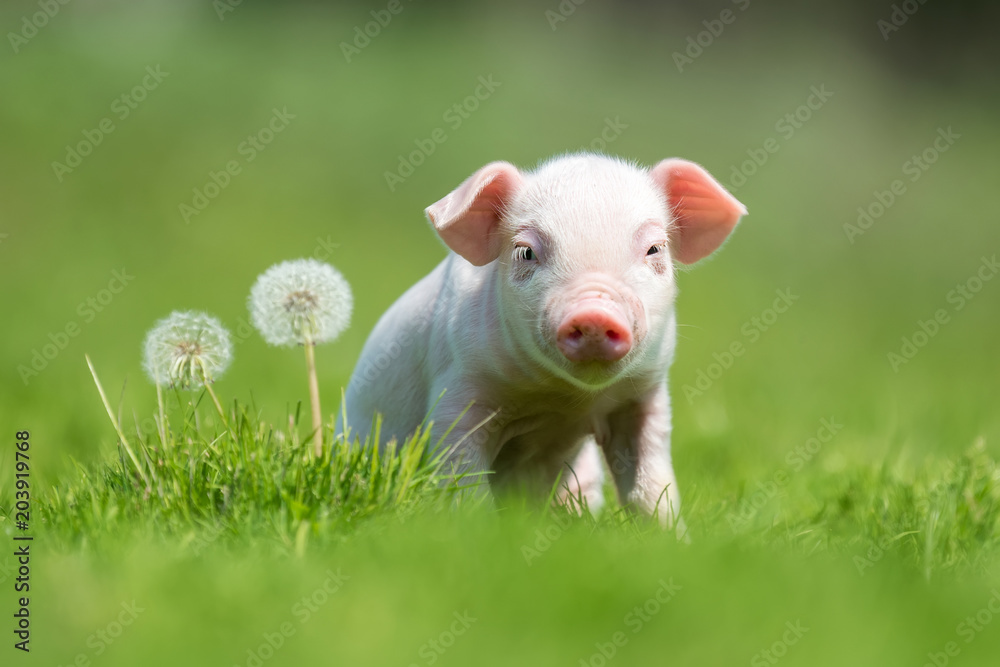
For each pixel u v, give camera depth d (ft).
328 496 17.83
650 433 21.97
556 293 19.10
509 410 21.67
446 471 20.79
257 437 19.62
